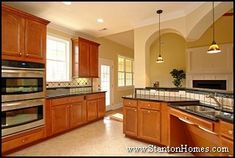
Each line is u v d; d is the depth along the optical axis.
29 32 2.93
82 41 4.60
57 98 3.45
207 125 2.00
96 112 4.70
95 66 5.09
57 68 4.36
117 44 6.92
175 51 6.53
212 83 5.70
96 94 4.73
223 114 2.12
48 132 3.24
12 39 2.64
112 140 3.21
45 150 2.66
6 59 2.55
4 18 2.52
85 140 3.21
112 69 6.53
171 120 2.73
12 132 2.61
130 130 3.30
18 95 2.71
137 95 3.78
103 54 5.98
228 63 5.41
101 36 5.34
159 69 6.79
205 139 2.28
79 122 4.05
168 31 3.75
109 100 6.34
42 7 2.72
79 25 4.13
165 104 2.85
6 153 2.52
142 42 3.94
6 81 2.54
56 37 4.19
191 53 6.12
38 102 3.06
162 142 2.85
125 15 3.34
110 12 3.07
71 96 3.83
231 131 1.71
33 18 2.98
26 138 2.82
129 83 8.02
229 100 2.32
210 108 2.57
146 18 3.57
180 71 6.19
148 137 3.03
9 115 2.60
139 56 4.02
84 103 4.25
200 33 3.20
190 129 2.62
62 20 3.70
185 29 3.21
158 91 3.70
